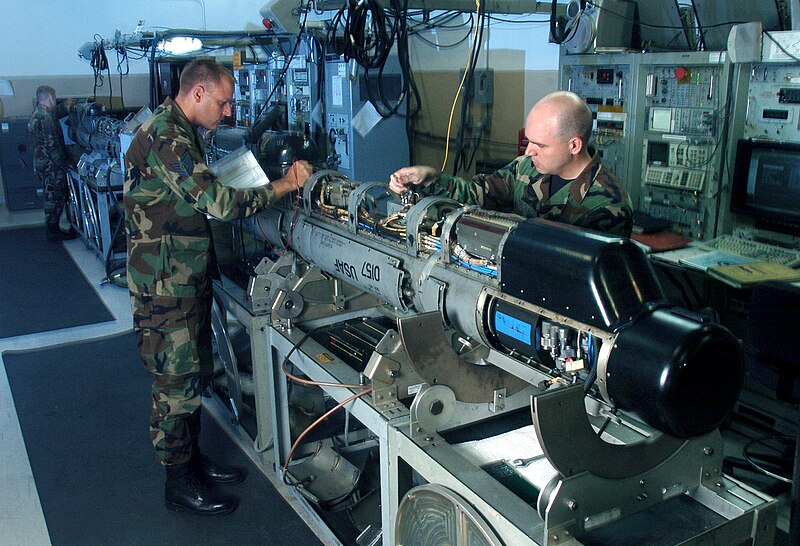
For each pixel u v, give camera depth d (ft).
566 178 5.93
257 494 7.95
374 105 10.54
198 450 7.87
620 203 5.65
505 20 12.87
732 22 9.49
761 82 9.08
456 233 5.07
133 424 9.70
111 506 7.80
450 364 4.93
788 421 8.82
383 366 5.20
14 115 23.84
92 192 16.99
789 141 8.87
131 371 11.46
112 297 15.30
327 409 8.04
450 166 13.94
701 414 3.56
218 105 7.14
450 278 5.00
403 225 5.92
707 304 10.04
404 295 5.55
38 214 23.63
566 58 11.09
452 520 4.38
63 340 12.85
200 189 6.47
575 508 3.70
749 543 3.99
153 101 13.01
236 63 12.76
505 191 6.68
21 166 23.41
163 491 8.09
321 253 6.86
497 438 5.02
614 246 3.78
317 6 10.25
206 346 7.63
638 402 3.56
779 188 8.95
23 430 9.55
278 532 7.29
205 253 7.21
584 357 4.03
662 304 3.76
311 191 7.21
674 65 9.81
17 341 12.81
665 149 10.25
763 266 8.36
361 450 8.23
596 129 11.10
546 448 3.54
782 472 8.23
